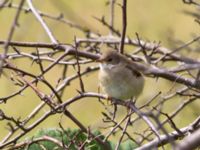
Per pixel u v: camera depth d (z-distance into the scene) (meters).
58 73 16.95
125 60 9.52
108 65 9.52
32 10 10.49
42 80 8.30
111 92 9.56
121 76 9.41
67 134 8.37
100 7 20.52
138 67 8.81
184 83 9.35
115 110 8.82
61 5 16.44
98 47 11.87
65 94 17.05
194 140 5.48
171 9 18.80
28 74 8.30
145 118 7.32
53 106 8.40
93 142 9.10
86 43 13.27
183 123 12.49
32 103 16.08
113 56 9.52
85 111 15.95
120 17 19.33
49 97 8.34
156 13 18.62
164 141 7.99
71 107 15.88
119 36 11.98
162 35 13.30
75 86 17.09
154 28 17.34
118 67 9.45
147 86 12.93
